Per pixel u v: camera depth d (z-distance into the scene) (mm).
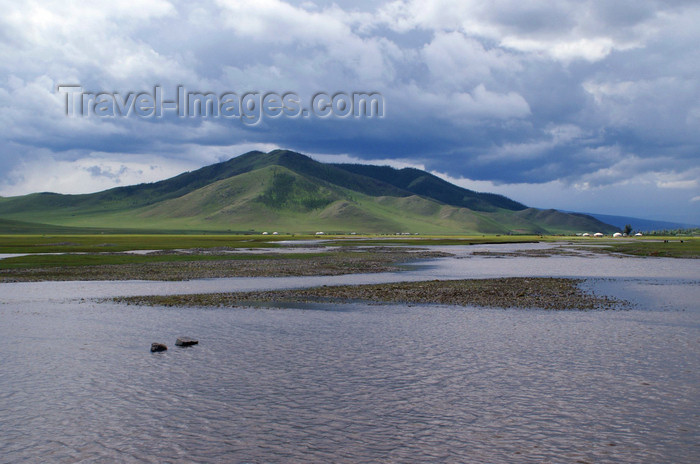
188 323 29719
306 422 15344
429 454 13367
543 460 13000
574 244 172750
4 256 85500
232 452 13516
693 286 48938
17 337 26109
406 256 98375
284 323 29641
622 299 39656
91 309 34781
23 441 14109
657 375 19422
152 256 86750
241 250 112938
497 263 82500
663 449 13539
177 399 17188
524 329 27812
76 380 19125
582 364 20891
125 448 13734
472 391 17844
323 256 92812
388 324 29312
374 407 16438
